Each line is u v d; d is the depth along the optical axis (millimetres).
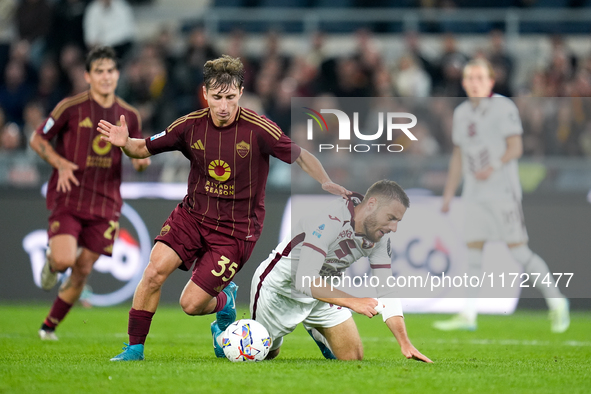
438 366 16516
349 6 54250
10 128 42062
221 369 15250
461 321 29078
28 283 37719
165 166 37188
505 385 13945
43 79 47188
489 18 50844
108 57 23047
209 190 17141
